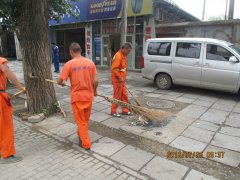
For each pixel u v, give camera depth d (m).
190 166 3.70
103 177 3.39
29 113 5.86
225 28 10.84
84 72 4.07
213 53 7.58
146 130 4.92
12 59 20.66
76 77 4.04
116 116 5.77
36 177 3.38
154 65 8.69
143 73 9.07
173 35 12.35
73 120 5.55
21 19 5.51
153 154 4.04
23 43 5.59
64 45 18.47
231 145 4.36
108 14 12.95
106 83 10.00
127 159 3.87
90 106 4.21
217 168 3.65
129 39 13.10
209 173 3.52
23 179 3.34
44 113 5.70
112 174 3.46
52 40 17.77
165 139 4.53
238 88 7.27
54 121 5.49
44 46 5.66
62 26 16.83
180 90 8.57
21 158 3.87
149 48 8.83
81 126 4.17
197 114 6.00
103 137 4.67
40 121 5.49
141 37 12.73
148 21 12.22
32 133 4.86
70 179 3.34
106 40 14.48
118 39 13.93
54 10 9.01
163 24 12.38
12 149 3.82
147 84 9.67
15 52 21.59
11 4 6.99
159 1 12.07
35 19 5.43
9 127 3.76
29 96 5.81
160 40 8.56
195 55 7.85
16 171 3.53
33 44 5.54
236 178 3.41
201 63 7.69
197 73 7.81
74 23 15.72
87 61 4.18
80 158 3.89
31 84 5.73
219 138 4.64
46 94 5.82
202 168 3.65
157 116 5.11
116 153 4.05
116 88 5.64
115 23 13.71
